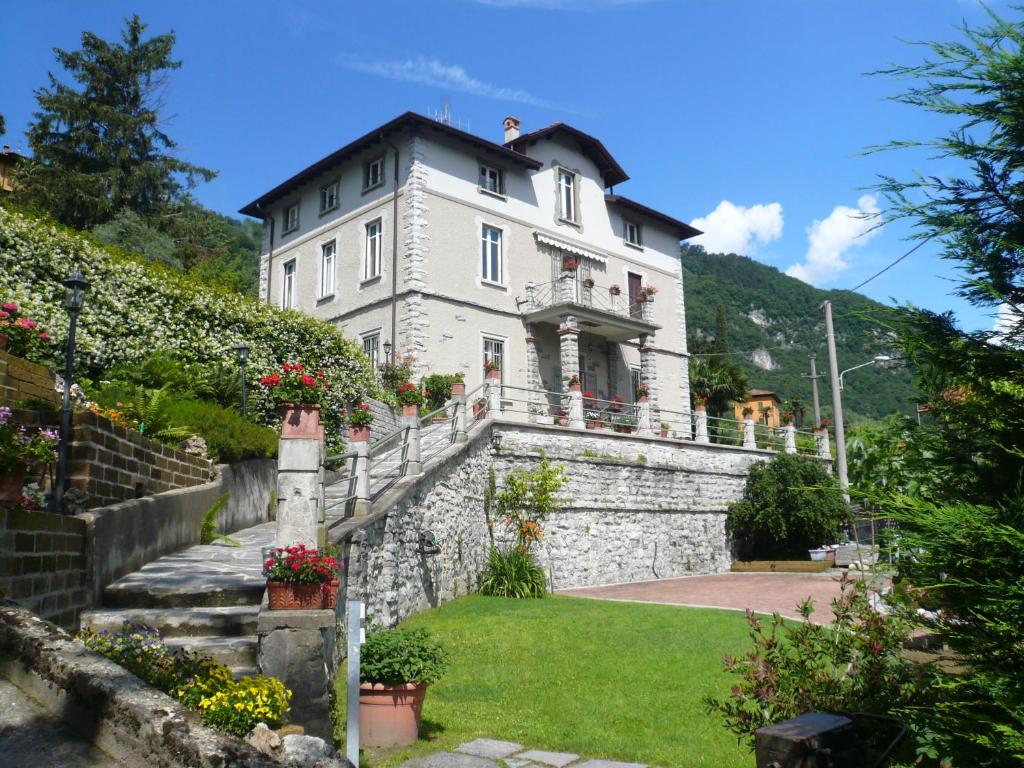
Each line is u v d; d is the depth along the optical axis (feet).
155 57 110.63
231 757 9.53
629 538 64.44
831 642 17.11
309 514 24.16
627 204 95.96
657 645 33.45
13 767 10.15
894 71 12.12
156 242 91.76
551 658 31.01
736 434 88.84
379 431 62.23
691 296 347.77
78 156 103.71
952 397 12.42
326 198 86.02
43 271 40.19
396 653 21.58
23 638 12.84
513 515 55.11
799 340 335.88
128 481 29.81
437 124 75.15
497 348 80.02
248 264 135.64
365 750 20.75
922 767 12.82
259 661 20.06
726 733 22.56
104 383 38.60
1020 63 10.84
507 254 81.92
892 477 13.03
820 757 11.77
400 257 74.64
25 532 19.38
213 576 27.02
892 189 12.53
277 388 24.94
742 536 76.84
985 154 11.73
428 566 42.01
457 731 22.59
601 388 90.07
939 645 14.93
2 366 26.89
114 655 15.96
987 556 10.63
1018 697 10.29
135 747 10.28
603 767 19.79
